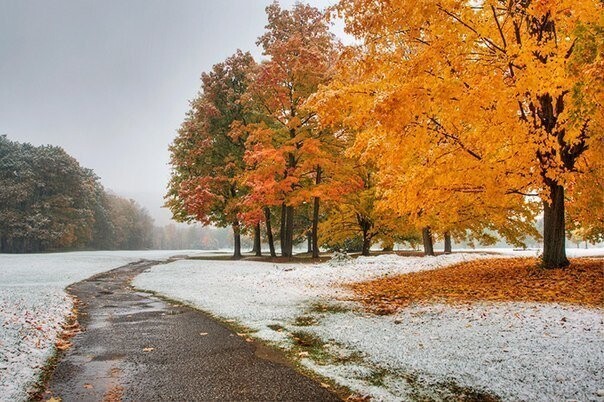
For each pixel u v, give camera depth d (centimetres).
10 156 6112
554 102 1069
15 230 5591
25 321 747
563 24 891
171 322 816
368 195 2433
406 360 541
